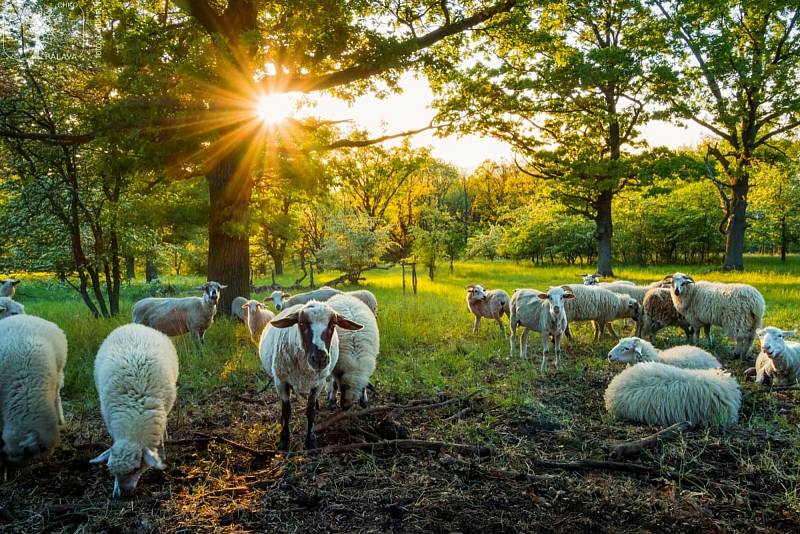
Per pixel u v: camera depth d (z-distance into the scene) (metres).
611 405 6.07
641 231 38.62
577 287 9.98
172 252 18.97
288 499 4.08
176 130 10.10
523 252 42.72
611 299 10.07
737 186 26.14
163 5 13.07
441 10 13.34
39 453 4.65
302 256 37.72
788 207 31.97
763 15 23.70
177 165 10.73
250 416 6.05
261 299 19.45
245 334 10.78
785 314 12.12
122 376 4.38
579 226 39.78
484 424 5.67
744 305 8.79
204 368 8.11
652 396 5.70
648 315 10.33
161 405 4.46
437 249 27.38
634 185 25.64
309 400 5.17
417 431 5.49
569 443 5.22
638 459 4.84
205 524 3.79
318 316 4.79
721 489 4.20
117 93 11.67
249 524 3.77
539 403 6.30
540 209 38.38
